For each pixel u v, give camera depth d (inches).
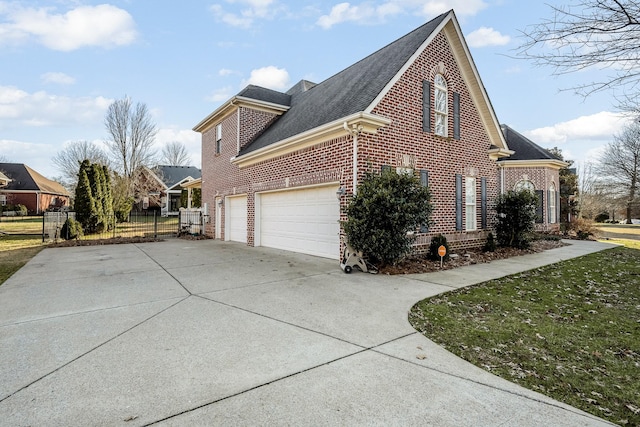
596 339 160.1
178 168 1755.7
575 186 954.1
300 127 434.9
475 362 135.3
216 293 239.8
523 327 175.2
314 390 113.3
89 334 163.8
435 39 416.5
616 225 1282.0
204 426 94.3
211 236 705.6
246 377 122.0
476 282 274.1
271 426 94.3
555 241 581.0
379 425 95.1
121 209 1095.6
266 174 496.1
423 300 222.1
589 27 184.4
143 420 97.1
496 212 486.0
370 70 431.5
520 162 642.2
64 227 621.9
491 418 98.6
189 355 140.3
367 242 303.4
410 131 383.6
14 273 317.1
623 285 269.6
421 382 119.0
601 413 101.8
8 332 166.7
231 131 624.1
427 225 319.0
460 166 445.7
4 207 1390.3
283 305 210.7
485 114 477.1
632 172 918.4
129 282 275.6
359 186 321.4
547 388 116.0
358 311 199.2
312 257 401.7
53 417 98.5
